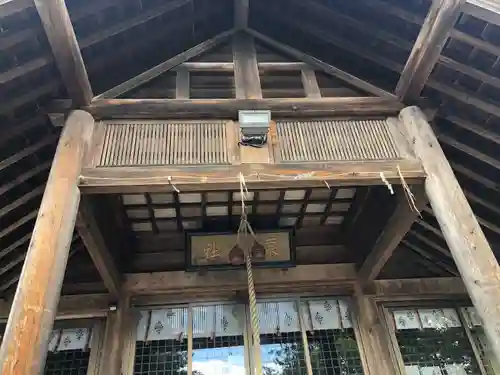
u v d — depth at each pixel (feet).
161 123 16.33
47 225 13.00
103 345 20.58
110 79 18.15
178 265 22.72
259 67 19.11
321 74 19.22
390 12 16.29
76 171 14.40
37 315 11.47
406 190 15.26
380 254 20.06
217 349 20.97
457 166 18.39
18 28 13.74
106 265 19.39
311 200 21.68
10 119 15.26
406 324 22.45
